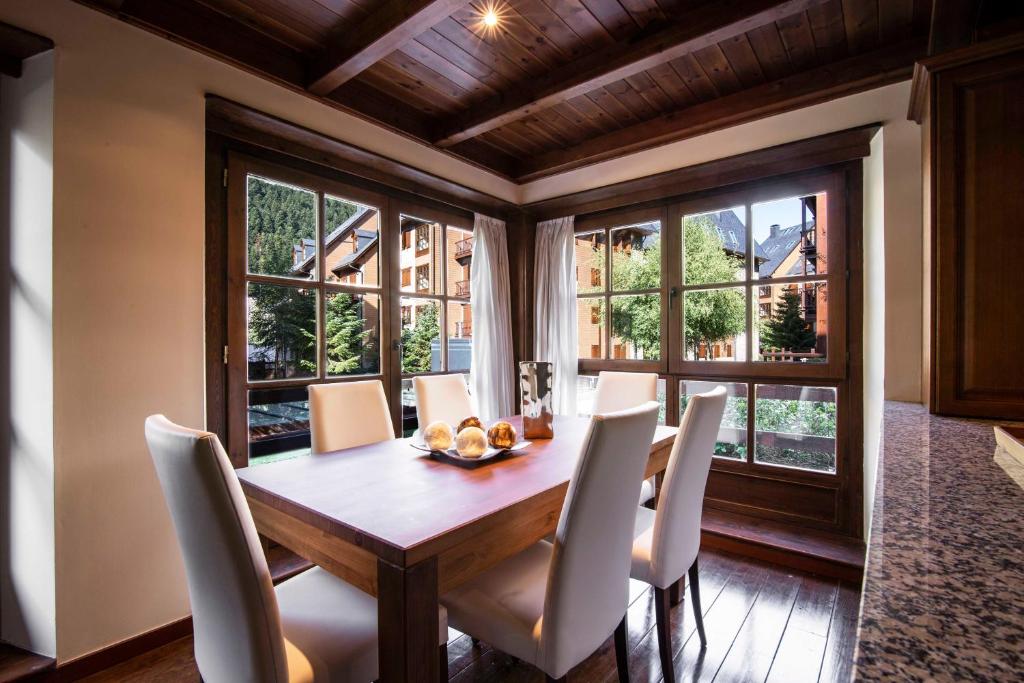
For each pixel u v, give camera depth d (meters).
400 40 1.97
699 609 1.82
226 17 2.01
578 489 1.13
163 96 1.89
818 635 1.89
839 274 2.59
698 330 3.07
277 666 0.99
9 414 1.72
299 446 2.47
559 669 1.16
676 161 2.96
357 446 1.96
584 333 3.61
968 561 0.58
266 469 1.58
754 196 2.85
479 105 2.76
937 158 1.68
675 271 3.14
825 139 2.45
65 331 1.64
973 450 1.19
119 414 1.75
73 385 1.65
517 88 2.57
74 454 1.65
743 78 2.49
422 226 3.22
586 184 3.39
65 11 1.66
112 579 1.73
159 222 1.87
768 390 2.83
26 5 1.58
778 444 2.80
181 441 0.93
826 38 2.16
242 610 0.96
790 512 2.74
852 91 2.33
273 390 2.37
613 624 1.33
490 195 3.48
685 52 2.05
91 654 1.68
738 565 2.47
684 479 1.58
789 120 2.55
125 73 1.79
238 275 2.24
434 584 1.06
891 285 2.22
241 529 0.95
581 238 3.63
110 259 1.74
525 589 1.36
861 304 2.54
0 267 1.74
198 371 1.96
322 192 2.59
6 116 1.72
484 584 1.39
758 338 2.85
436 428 1.73
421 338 3.19
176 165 1.92
